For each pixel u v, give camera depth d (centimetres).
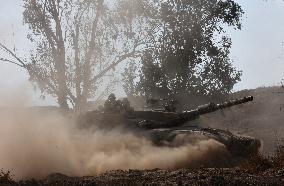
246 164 1190
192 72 4028
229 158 1550
